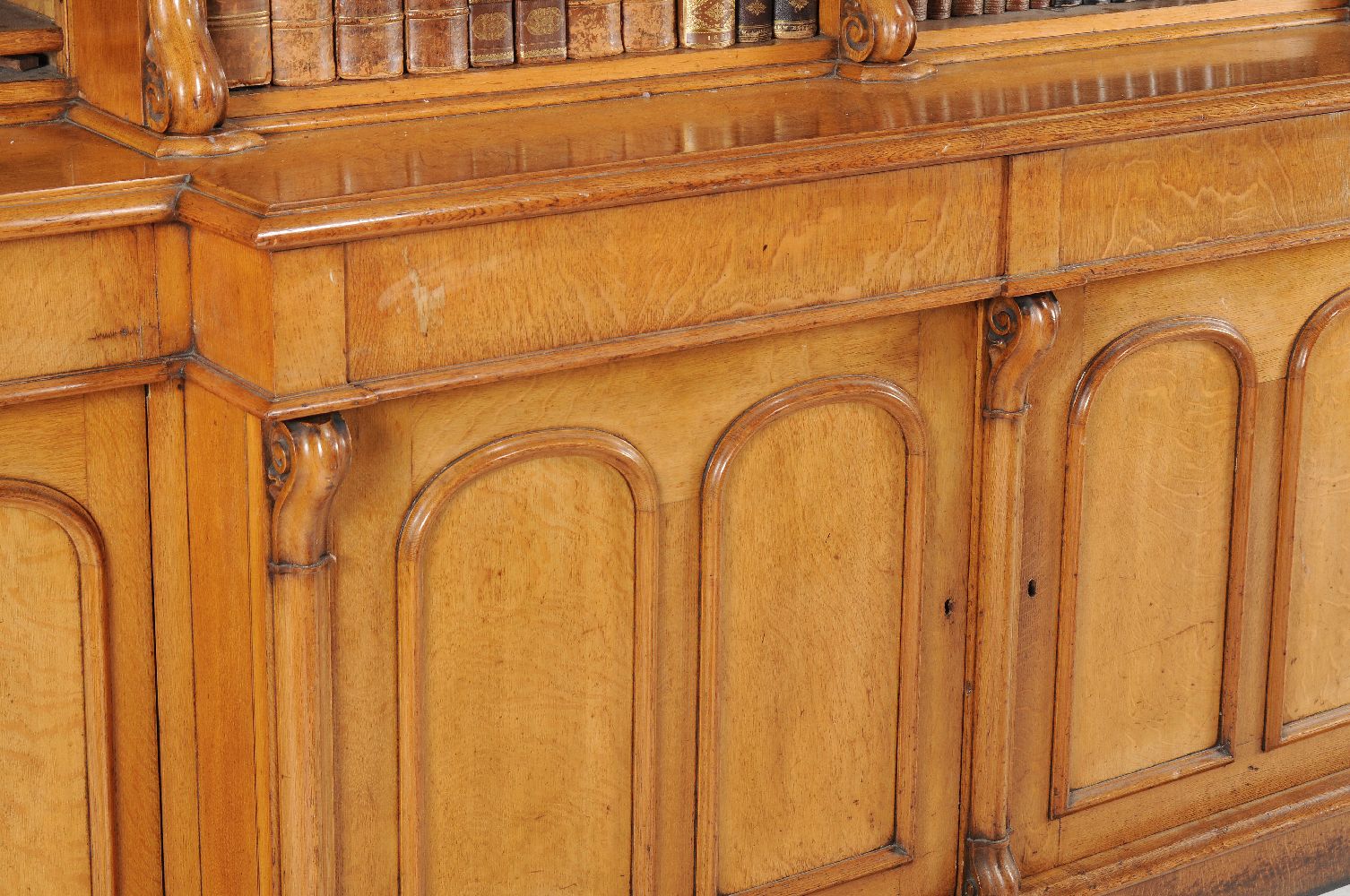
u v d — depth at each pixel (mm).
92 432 1915
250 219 1755
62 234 1810
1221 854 2676
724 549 2207
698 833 2283
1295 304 2539
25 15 2217
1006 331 2273
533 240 1908
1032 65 2518
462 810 2115
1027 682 2475
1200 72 2445
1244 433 2543
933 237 2170
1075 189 2240
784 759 2334
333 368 1827
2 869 1997
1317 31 2771
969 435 2348
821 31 2473
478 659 2074
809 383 2195
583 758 2186
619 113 2217
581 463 2078
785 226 2066
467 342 1900
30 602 1936
